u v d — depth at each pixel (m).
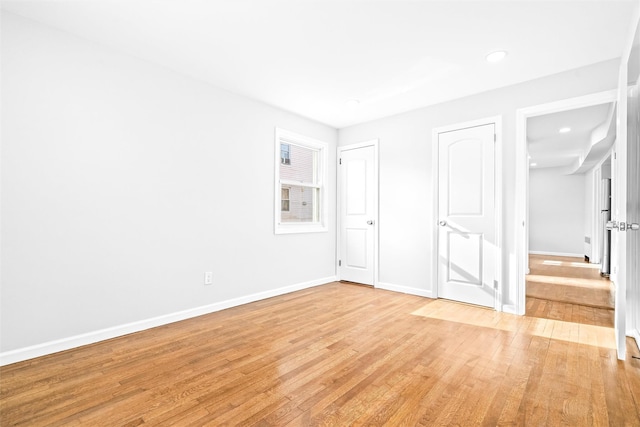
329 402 1.63
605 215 5.32
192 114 3.04
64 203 2.29
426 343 2.38
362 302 3.52
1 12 2.05
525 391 1.72
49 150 2.23
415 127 3.89
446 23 2.19
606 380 1.83
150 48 2.55
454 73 2.94
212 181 3.20
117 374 1.91
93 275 2.42
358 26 2.24
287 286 3.98
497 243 3.23
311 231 4.32
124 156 2.59
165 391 1.73
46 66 2.22
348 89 3.30
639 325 2.39
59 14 2.11
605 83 2.69
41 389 1.74
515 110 3.15
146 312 2.71
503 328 2.71
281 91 3.37
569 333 2.58
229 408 1.57
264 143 3.71
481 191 3.37
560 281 4.79
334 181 4.71
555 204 8.55
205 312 3.11
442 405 1.60
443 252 3.64
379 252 4.22
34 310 2.16
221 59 2.72
